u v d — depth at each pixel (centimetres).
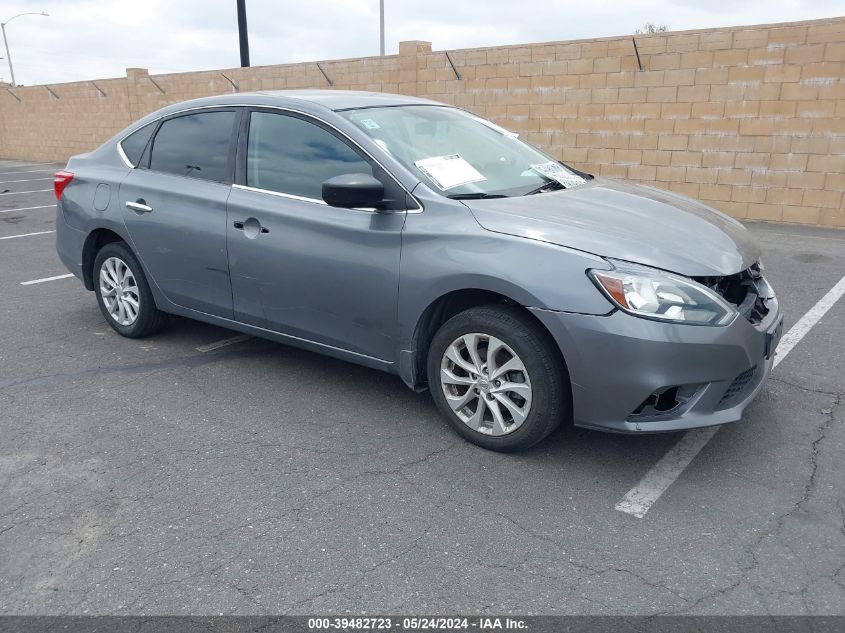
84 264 529
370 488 323
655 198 400
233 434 376
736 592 254
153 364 472
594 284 308
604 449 355
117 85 2036
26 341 520
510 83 1207
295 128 409
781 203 987
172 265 463
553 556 275
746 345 316
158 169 476
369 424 385
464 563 272
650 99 1062
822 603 248
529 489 321
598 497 314
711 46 992
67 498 318
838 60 903
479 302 363
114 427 384
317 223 384
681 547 279
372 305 372
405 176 363
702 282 316
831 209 952
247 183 423
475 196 367
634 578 262
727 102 998
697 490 318
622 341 304
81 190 516
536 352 325
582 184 417
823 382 427
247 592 257
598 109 1116
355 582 262
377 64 1392
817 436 363
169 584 262
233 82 1688
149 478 333
